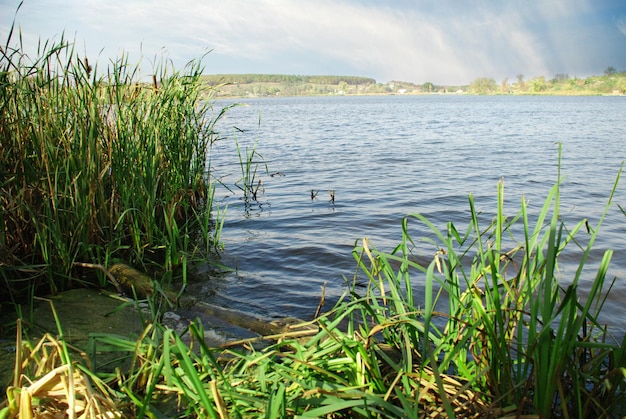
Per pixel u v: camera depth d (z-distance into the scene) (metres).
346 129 25.20
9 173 3.93
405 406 1.99
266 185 9.78
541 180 10.23
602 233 6.11
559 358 2.02
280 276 4.77
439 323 3.62
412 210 7.57
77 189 4.30
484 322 2.33
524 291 2.46
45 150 4.22
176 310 3.82
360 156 14.35
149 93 5.96
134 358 2.46
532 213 7.35
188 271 4.85
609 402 2.27
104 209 4.73
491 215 7.23
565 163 12.73
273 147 16.78
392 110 52.44
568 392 2.45
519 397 2.29
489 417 2.05
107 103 5.15
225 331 3.47
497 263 2.44
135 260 4.78
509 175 10.88
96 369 2.75
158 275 4.66
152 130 5.49
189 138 6.63
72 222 4.38
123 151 4.99
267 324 3.52
